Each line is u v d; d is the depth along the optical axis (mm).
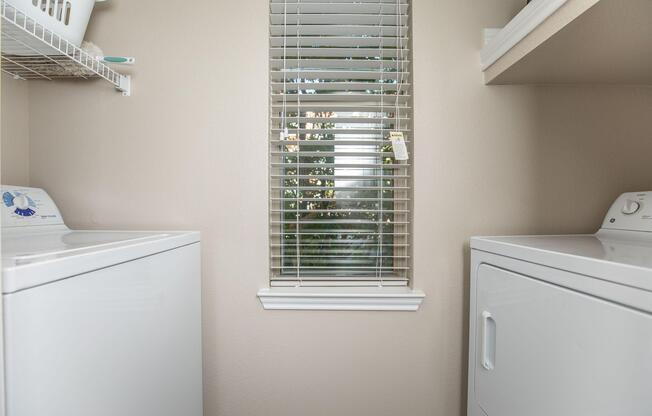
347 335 1320
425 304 1321
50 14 956
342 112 1430
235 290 1321
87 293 646
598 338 628
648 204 1048
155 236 1032
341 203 1439
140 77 1310
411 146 1344
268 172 1325
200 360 1223
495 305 993
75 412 613
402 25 1360
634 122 1319
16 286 504
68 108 1304
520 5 1303
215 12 1313
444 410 1331
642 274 547
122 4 1306
